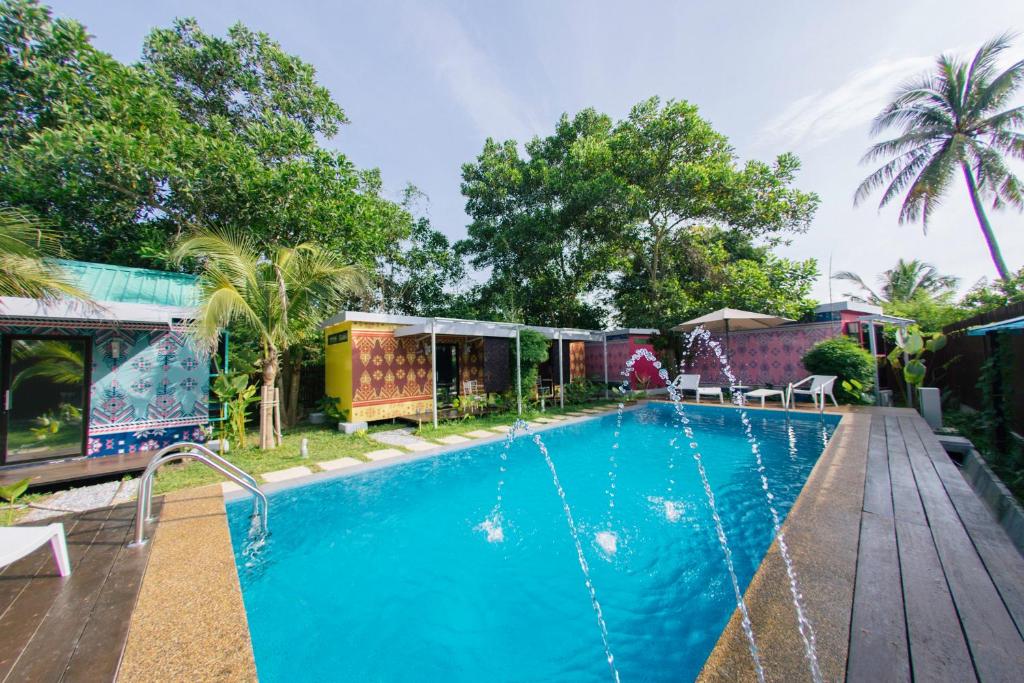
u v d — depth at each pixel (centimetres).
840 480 430
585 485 532
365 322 962
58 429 591
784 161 1432
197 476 546
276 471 565
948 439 624
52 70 791
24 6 786
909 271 2281
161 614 238
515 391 1105
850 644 181
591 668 234
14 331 569
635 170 1445
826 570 247
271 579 328
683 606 283
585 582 316
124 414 642
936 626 193
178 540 344
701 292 1545
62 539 280
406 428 903
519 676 231
